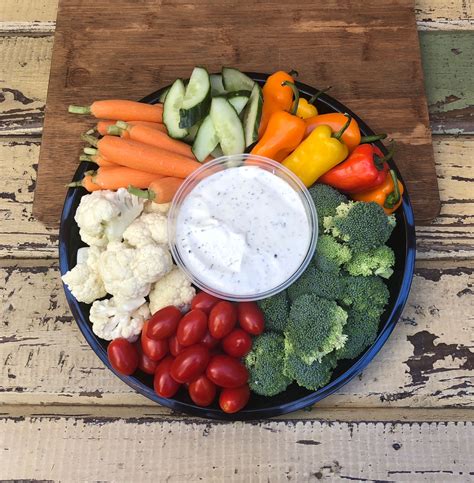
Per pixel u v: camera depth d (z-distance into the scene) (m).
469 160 0.50
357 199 0.47
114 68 0.52
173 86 0.45
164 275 0.43
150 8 0.54
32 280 0.48
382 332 0.42
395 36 0.53
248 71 0.52
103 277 0.42
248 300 0.41
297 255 0.42
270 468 0.44
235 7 0.54
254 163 0.44
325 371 0.41
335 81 0.51
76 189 0.46
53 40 0.55
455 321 0.46
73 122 0.50
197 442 0.44
